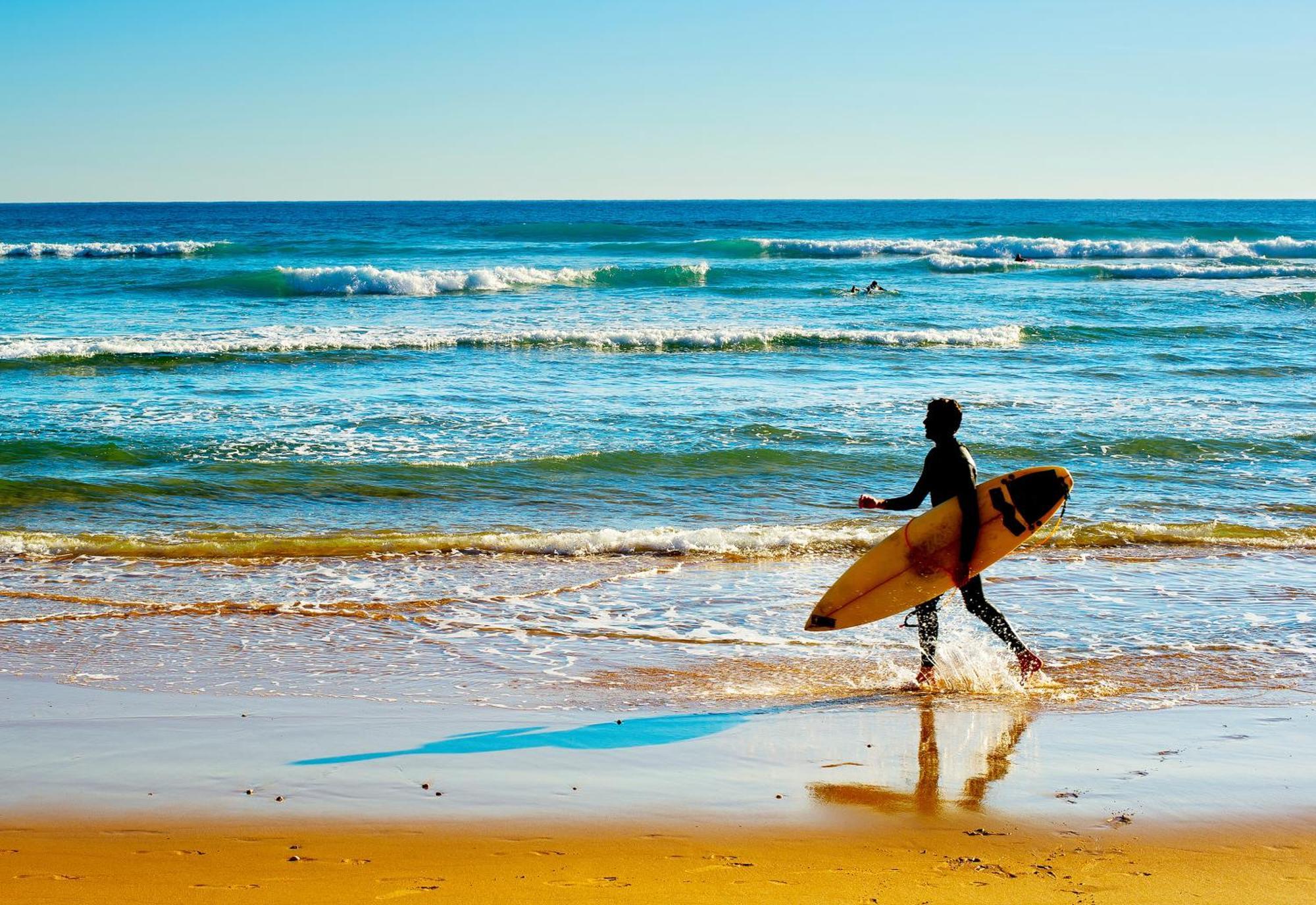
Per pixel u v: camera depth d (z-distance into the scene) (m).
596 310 27.02
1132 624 6.93
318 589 7.58
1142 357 19.78
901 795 4.31
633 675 6.00
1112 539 8.98
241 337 20.92
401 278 31.36
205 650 6.33
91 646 6.37
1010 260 44.19
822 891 3.47
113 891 3.44
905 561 6.07
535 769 4.58
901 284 34.72
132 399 14.93
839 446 12.36
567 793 4.32
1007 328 22.56
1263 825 4.02
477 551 8.58
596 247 50.19
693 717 5.31
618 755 4.75
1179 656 6.30
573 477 10.98
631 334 20.97
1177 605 7.31
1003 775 4.52
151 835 3.89
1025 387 16.55
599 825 4.01
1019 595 7.56
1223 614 7.12
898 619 7.10
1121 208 145.25
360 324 23.78
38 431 12.59
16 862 3.65
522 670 6.07
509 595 7.49
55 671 5.94
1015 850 3.79
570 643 6.55
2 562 8.10
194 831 3.94
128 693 5.61
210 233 69.81
